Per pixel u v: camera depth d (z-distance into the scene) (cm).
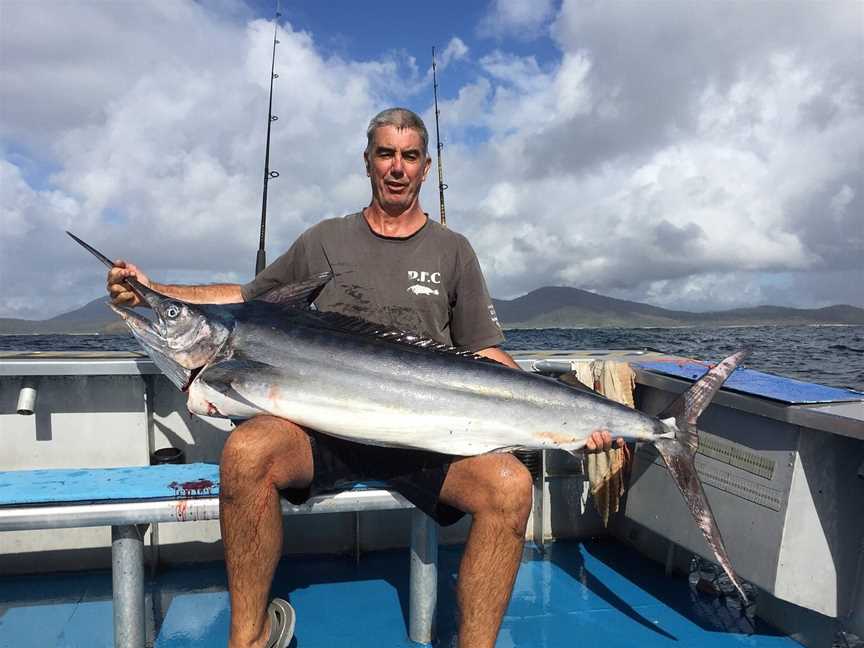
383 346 209
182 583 277
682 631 244
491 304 244
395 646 231
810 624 232
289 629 207
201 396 211
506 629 244
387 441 202
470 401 205
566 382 222
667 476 272
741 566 231
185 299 243
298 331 210
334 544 313
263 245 396
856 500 220
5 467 285
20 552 284
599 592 277
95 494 207
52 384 288
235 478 176
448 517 209
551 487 334
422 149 228
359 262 229
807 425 201
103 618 245
